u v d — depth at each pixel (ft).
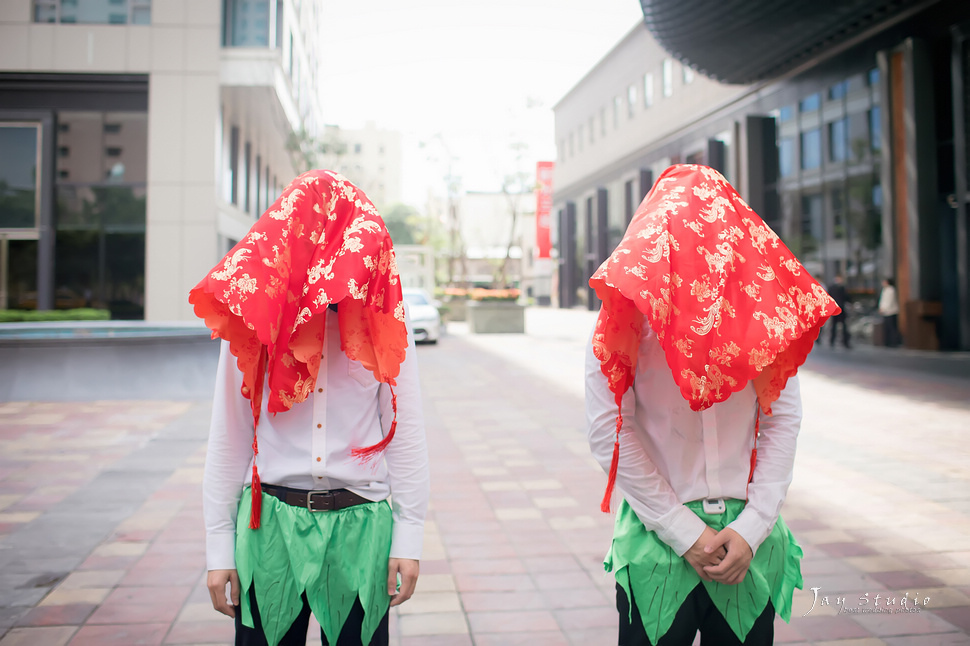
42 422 23.62
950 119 48.62
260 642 5.03
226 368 5.12
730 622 5.01
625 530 5.32
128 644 8.58
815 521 13.34
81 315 49.96
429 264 94.73
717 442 5.13
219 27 59.21
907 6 48.52
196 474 16.93
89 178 59.11
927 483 15.99
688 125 89.45
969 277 46.42
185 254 58.85
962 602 9.71
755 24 50.72
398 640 8.77
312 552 5.00
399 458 5.30
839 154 58.70
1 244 58.44
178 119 58.85
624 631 5.29
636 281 4.61
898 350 49.21
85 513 13.89
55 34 57.98
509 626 9.16
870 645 8.54
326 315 5.19
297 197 4.91
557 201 153.17
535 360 46.06
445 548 12.11
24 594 10.04
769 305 4.80
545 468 18.01
